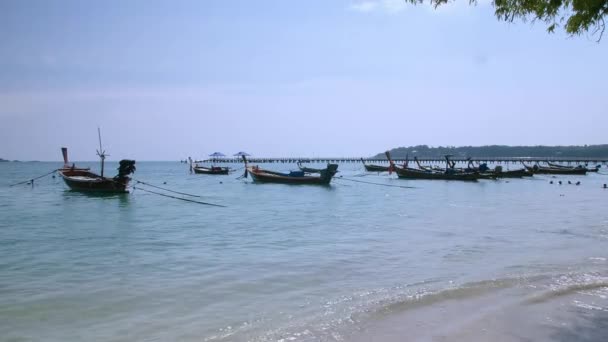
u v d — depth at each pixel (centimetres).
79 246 1545
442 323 762
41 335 744
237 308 870
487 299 888
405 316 797
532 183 5747
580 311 816
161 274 1140
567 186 5178
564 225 2003
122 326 781
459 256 1330
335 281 1060
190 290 995
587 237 1664
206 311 854
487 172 6241
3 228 2000
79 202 3284
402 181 5975
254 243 1591
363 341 691
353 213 2581
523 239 1625
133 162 3509
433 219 2266
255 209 2834
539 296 902
